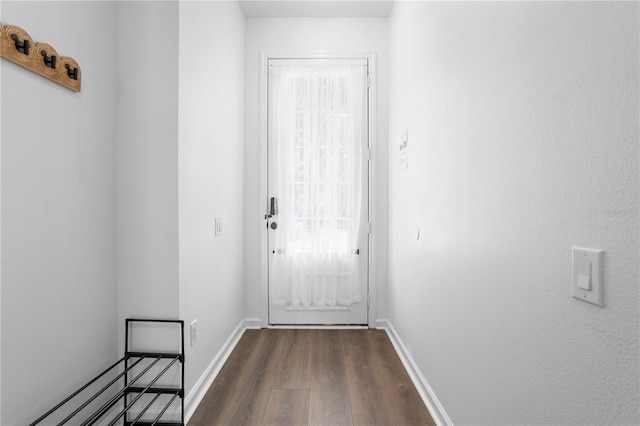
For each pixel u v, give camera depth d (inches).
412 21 81.6
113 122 58.3
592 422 27.4
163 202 59.1
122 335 59.8
